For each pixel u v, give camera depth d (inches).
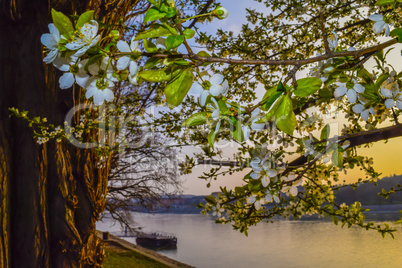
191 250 2856.8
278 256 2640.3
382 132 67.1
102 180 223.8
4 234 160.9
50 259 176.9
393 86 51.0
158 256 1187.9
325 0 166.6
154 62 34.6
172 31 32.8
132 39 33.3
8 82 175.3
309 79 36.1
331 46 43.7
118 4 198.1
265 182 57.5
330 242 3149.6
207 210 77.1
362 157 72.6
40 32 184.5
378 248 2630.4
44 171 178.5
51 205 181.9
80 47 32.0
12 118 173.8
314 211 91.9
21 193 169.5
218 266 2262.6
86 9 188.7
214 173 84.0
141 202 828.6
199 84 35.1
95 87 33.8
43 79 181.5
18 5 176.9
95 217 204.5
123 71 34.1
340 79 49.0
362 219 87.7
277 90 36.5
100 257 207.0
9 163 168.1
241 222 88.5
